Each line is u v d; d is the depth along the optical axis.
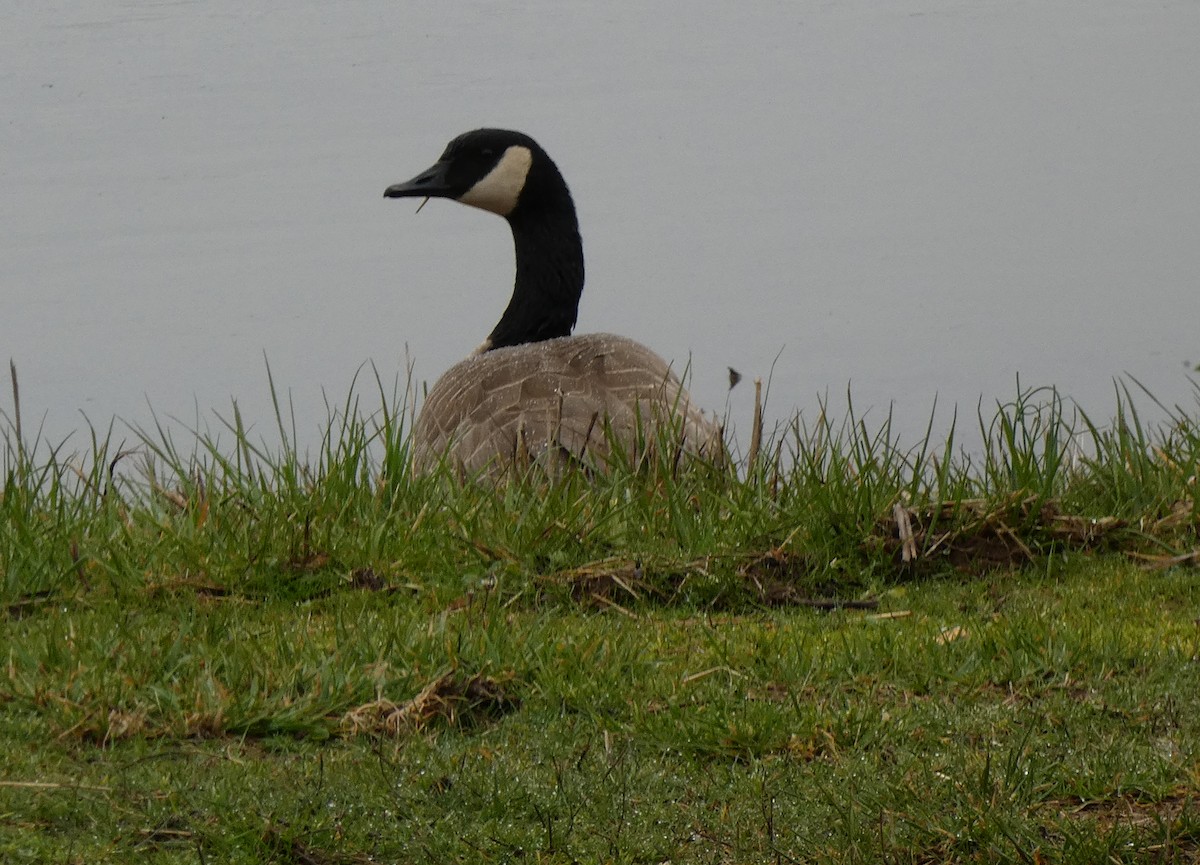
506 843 6.83
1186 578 10.10
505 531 10.69
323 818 6.97
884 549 10.77
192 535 10.76
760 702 8.00
